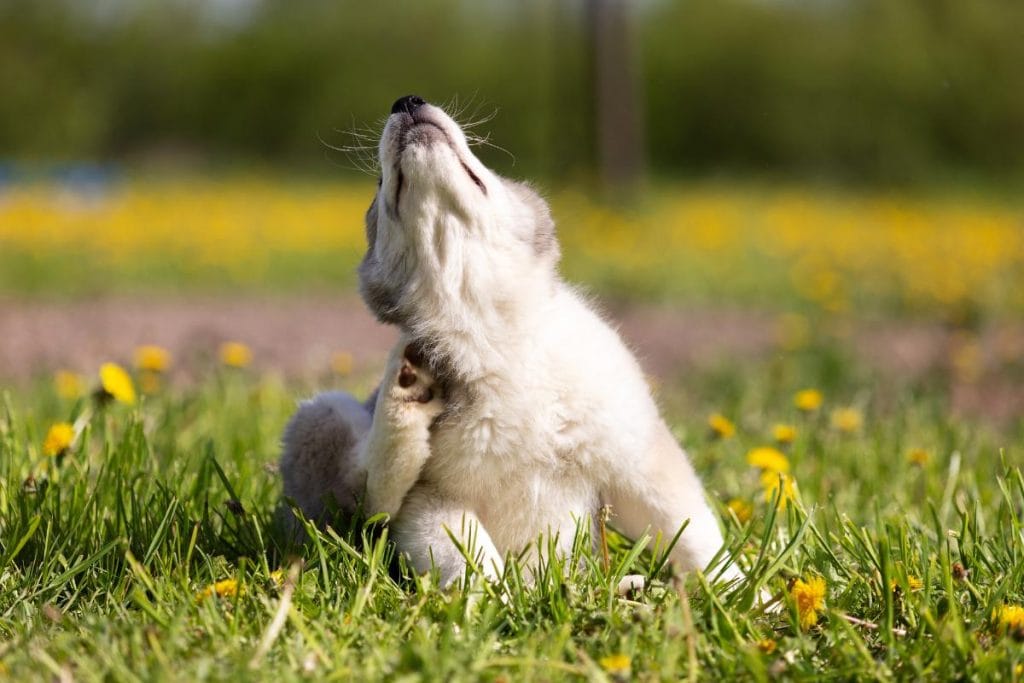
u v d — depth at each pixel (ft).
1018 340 53.36
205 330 58.03
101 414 28.04
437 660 17.06
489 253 21.95
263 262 86.43
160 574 21.48
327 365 44.98
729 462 29.71
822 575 21.67
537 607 19.51
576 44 181.47
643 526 22.56
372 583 19.94
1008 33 192.13
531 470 21.80
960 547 21.67
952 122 190.60
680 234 91.15
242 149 213.66
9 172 170.09
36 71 211.41
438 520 21.47
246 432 31.78
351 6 213.66
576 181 120.47
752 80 195.31
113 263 84.43
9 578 21.22
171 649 17.40
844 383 43.24
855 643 17.92
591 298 25.21
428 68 209.05
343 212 116.16
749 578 20.17
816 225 100.63
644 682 16.88
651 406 22.75
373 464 21.38
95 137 213.46
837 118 190.39
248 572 21.98
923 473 28.63
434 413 21.39
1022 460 30.58
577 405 21.72
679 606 19.01
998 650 17.56
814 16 199.93
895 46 192.34
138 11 221.66
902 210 117.08
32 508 23.38
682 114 197.88
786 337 51.29
